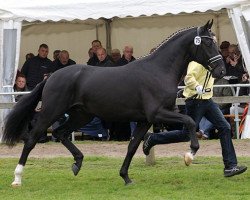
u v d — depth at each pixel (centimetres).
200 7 1752
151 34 2161
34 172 1330
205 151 1580
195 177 1234
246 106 1795
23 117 1194
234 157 1212
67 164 1438
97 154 1578
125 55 1938
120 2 1780
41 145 1738
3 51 1839
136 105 1142
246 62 1758
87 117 1211
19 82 1886
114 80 1152
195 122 1199
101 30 2200
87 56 2208
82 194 1087
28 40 2202
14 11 1820
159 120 1127
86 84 1160
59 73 1175
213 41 1143
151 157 1399
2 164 1448
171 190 1109
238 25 1752
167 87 1130
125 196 1059
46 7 1809
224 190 1105
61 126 1214
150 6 1769
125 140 1888
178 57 1148
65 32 2205
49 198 1054
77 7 1794
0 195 1091
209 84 1206
